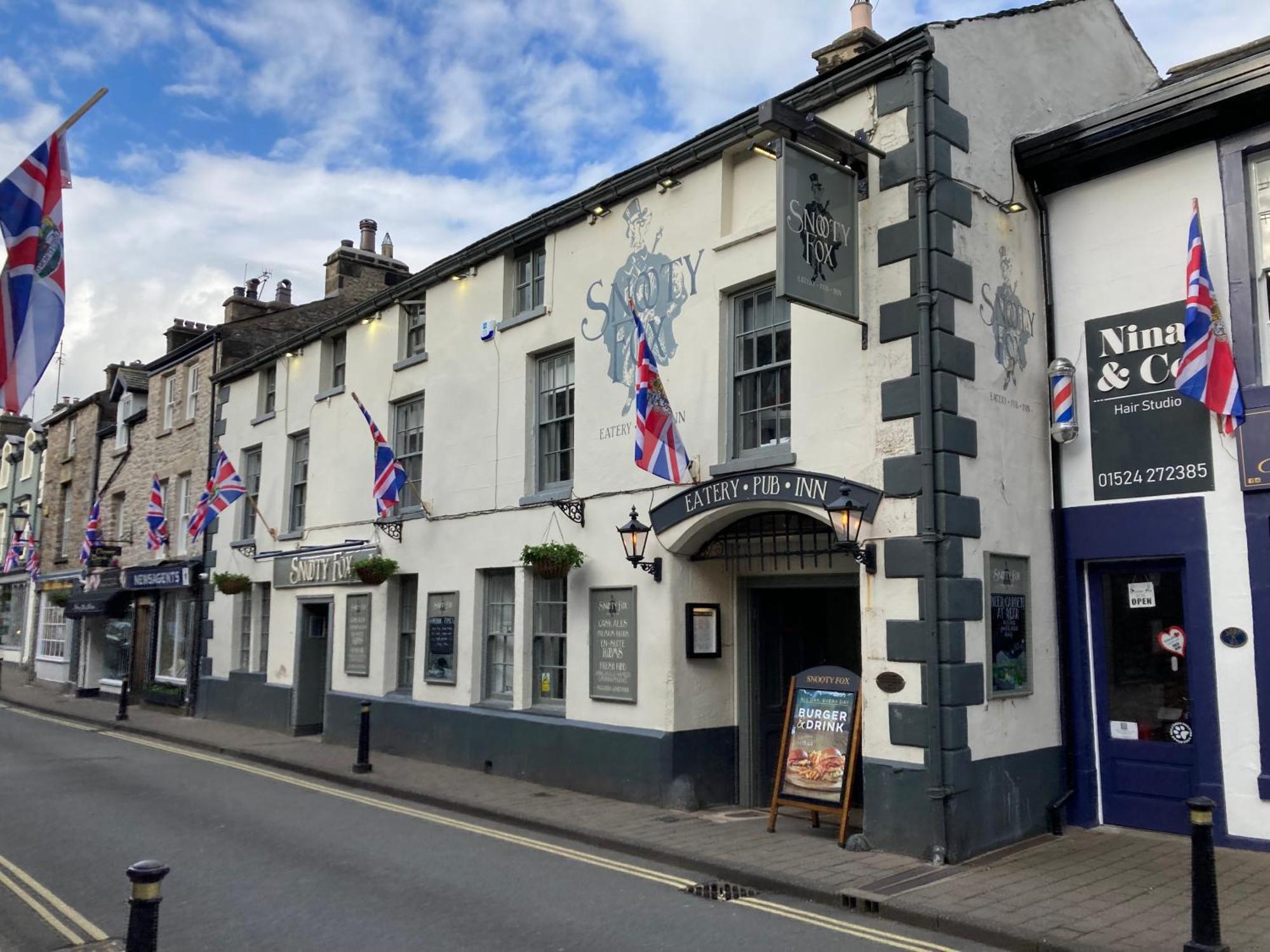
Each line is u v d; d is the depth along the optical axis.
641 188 11.50
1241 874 7.50
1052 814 8.98
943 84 9.00
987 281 9.18
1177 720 8.89
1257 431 8.36
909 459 8.52
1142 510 9.05
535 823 9.73
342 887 7.58
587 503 11.66
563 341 12.46
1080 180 9.77
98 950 6.09
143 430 24.81
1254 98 8.52
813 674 9.30
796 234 8.46
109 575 25.31
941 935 6.46
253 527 19.53
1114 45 11.60
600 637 11.28
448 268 14.37
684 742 10.39
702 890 7.52
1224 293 8.72
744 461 9.88
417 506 14.82
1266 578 8.27
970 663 8.33
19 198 8.49
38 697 25.67
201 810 10.65
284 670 17.59
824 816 9.90
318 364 17.67
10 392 8.21
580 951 6.13
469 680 13.21
